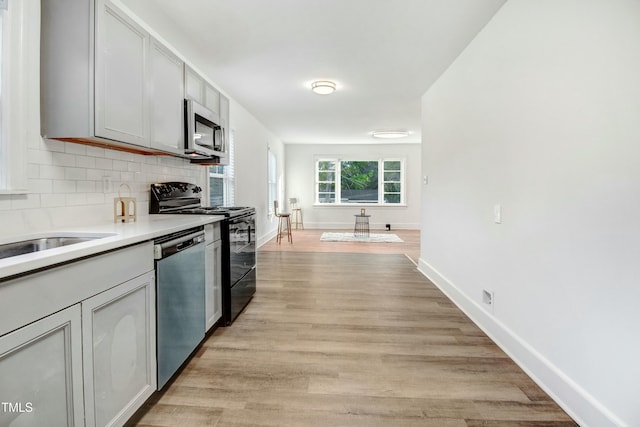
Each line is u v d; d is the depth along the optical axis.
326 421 1.52
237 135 5.00
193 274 2.02
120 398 1.35
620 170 1.32
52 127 1.65
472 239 2.75
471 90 2.81
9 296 0.89
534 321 1.89
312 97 4.62
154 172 2.73
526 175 1.97
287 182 9.37
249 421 1.51
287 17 2.49
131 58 1.89
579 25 1.53
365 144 9.25
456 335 2.44
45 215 1.71
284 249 6.04
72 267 1.10
